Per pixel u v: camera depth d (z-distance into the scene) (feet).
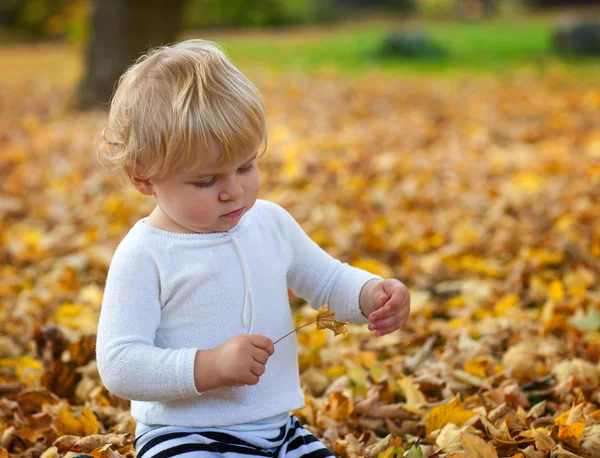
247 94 6.45
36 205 20.20
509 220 17.16
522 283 13.71
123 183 7.30
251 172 6.70
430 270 14.61
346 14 99.19
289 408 7.00
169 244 6.69
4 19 89.61
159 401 6.45
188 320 6.68
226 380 6.24
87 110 33.50
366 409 9.45
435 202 19.01
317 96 36.96
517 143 25.72
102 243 16.80
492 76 43.29
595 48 51.70
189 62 6.51
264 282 6.95
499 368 10.52
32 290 14.52
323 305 6.92
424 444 8.65
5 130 30.58
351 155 23.93
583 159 22.25
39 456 8.78
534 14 96.58
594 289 13.42
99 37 33.60
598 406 9.45
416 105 33.86
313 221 17.43
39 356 11.21
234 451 6.59
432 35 66.95
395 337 11.96
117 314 6.56
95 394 9.99
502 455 8.08
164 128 6.23
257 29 87.04
